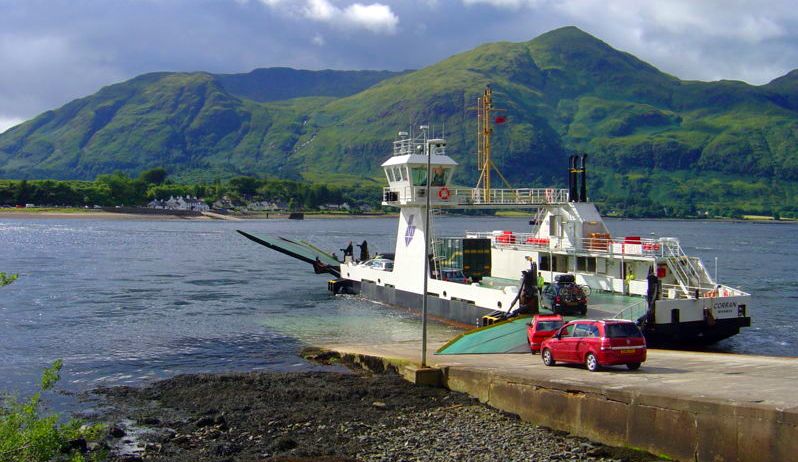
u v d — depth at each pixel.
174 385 34.12
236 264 110.56
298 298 69.56
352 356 39.56
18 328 52.00
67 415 29.42
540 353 37.03
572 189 56.25
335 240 163.88
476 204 56.94
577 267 54.31
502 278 60.25
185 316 58.16
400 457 22.83
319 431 26.08
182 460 23.42
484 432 25.25
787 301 70.50
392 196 59.28
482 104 62.75
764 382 25.11
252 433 26.17
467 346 39.53
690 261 46.97
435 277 55.97
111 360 41.31
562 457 22.31
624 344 28.69
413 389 31.81
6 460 17.17
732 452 19.83
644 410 22.38
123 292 74.31
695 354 36.22
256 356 42.44
